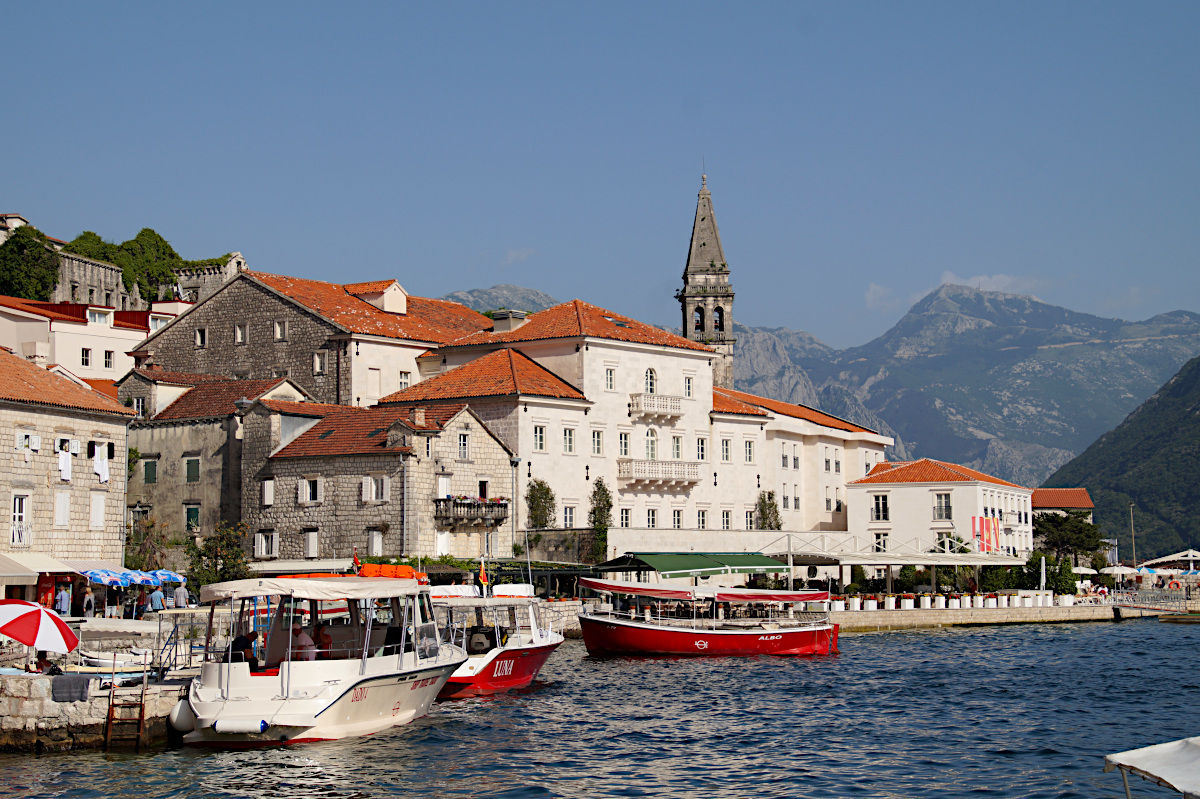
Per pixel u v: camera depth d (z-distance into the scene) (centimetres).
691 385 11212
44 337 12025
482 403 9750
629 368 10656
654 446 10831
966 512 12644
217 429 9481
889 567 10944
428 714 5053
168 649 5356
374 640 4756
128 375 10169
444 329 11581
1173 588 14450
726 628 7644
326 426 9294
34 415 7169
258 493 9175
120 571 7012
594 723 5025
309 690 4334
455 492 8950
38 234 14750
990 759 4381
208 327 11350
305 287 11244
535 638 6106
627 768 4228
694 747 4575
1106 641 8725
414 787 3947
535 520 9612
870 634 9056
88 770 4069
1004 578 11462
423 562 8281
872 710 5406
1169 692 6006
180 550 9319
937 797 3834
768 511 11812
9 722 4291
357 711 4472
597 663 7088
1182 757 2438
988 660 7369
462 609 6241
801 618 8781
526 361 10319
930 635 9062
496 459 9375
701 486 11206
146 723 4331
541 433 9794
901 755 4453
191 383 10262
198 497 9519
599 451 10331
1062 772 4166
